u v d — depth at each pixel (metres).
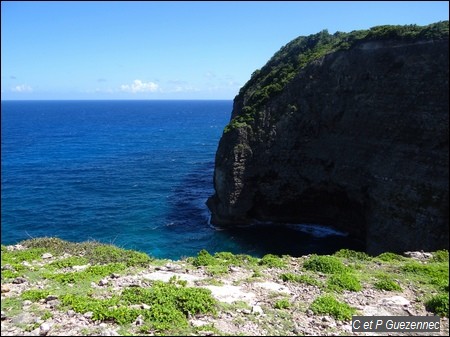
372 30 44.81
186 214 48.84
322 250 38.72
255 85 61.59
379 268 16.56
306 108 47.03
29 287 12.83
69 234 40.97
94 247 19.03
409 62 38.22
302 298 12.63
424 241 32.09
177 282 13.47
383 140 38.78
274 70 59.59
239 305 11.73
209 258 16.67
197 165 80.94
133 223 44.94
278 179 47.53
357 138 41.66
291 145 47.09
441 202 31.91
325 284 13.92
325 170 44.53
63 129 156.50
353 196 41.22
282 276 14.48
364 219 41.12
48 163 81.31
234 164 47.34
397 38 40.81
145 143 115.06
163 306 11.02
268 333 10.17
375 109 40.34
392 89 39.16
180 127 168.38
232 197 46.69
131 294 11.90
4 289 12.30
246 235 43.06
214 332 9.95
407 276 15.31
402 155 36.38
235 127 49.72
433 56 36.44
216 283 13.59
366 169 39.69
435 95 35.19
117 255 17.30
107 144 112.12
